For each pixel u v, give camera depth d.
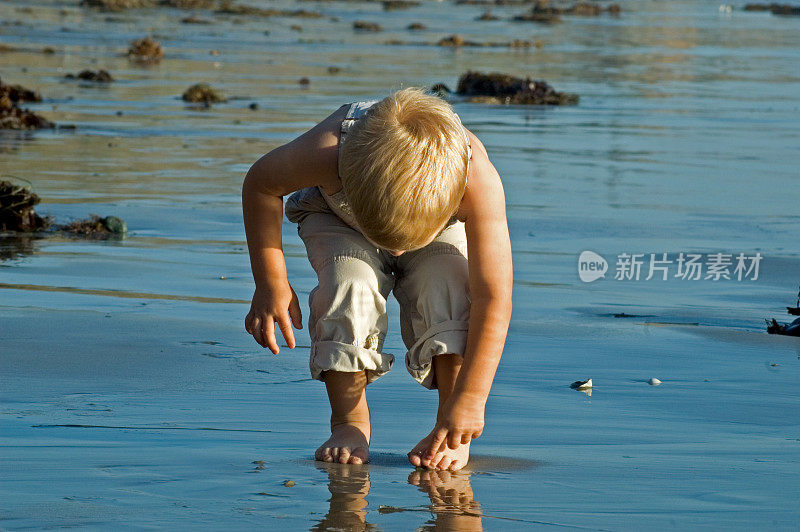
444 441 3.86
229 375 5.42
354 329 4.10
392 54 47.78
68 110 23.80
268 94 29.17
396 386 5.31
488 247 3.99
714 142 21.44
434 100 3.81
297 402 4.89
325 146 4.04
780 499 3.43
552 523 3.12
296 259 9.65
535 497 3.41
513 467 3.85
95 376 5.29
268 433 4.30
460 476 3.70
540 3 92.94
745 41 66.69
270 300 4.28
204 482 3.46
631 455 4.05
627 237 11.30
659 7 114.75
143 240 10.45
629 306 7.96
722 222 12.45
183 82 32.28
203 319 6.98
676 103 30.16
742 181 16.19
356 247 4.23
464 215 4.03
